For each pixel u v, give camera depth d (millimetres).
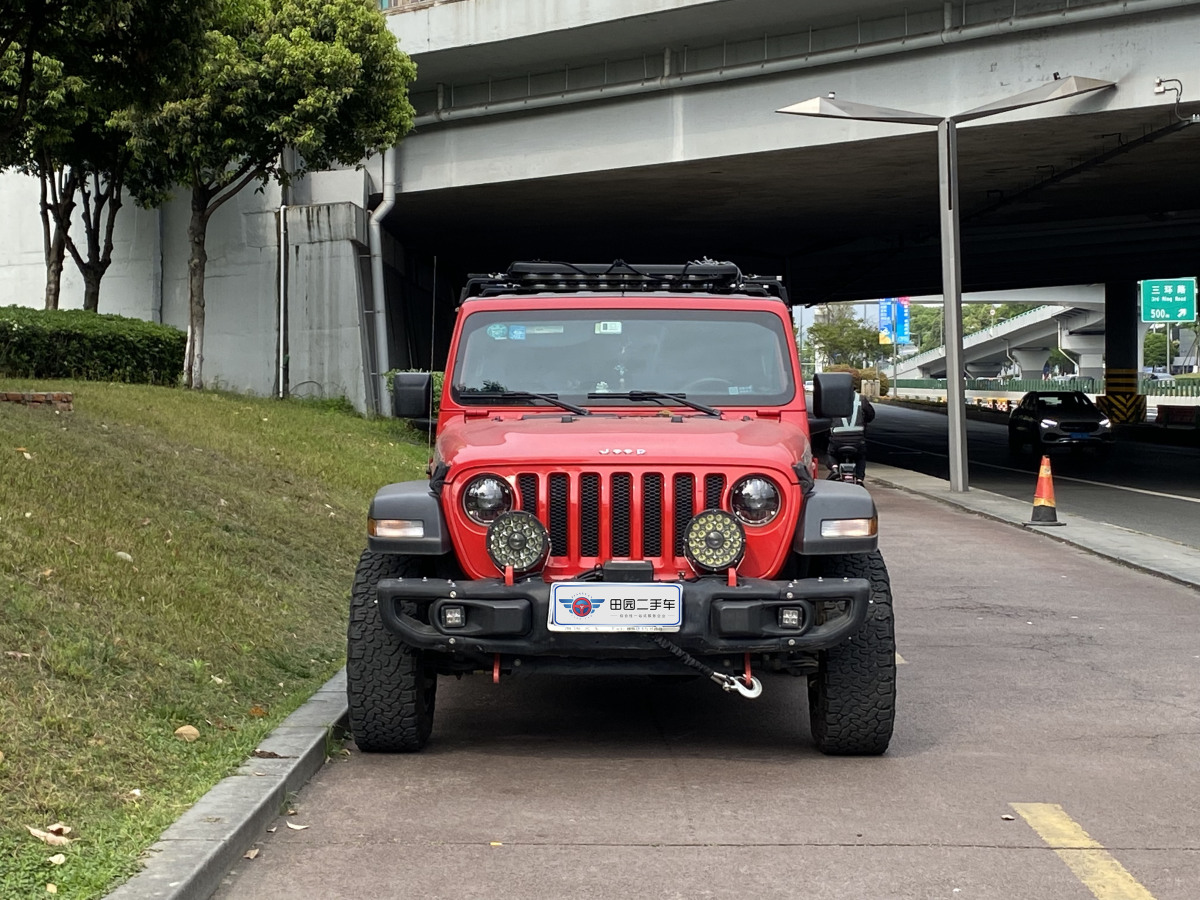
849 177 28516
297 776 6000
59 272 26094
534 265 8031
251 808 5281
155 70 15492
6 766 5070
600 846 5246
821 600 6141
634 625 5984
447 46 26625
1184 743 6988
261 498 12836
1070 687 8406
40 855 4508
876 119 22594
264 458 15594
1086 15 22047
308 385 28844
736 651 6074
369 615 6539
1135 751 6828
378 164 29953
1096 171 28438
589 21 25031
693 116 26453
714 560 6098
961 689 8352
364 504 14961
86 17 14328
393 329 32094
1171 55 21750
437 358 43406
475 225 35750
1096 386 84875
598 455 6305
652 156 27031
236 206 29203
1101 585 12898
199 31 15227
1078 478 28656
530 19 25750
